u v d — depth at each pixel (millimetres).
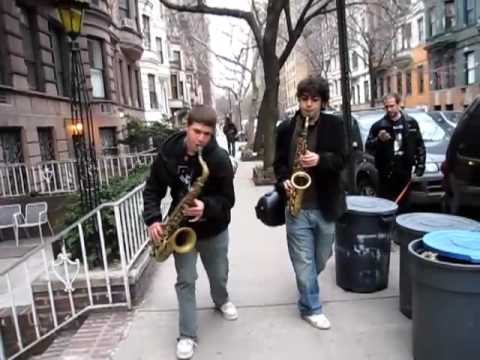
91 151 5785
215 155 3131
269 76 11695
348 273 4117
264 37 11656
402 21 31219
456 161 4406
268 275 4770
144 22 31328
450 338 2562
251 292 4316
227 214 3299
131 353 3307
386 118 5453
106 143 17875
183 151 3121
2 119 10422
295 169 3385
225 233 3490
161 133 19047
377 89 43562
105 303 4152
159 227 3121
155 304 4172
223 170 3158
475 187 4172
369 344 3246
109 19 18328
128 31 21719
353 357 3092
